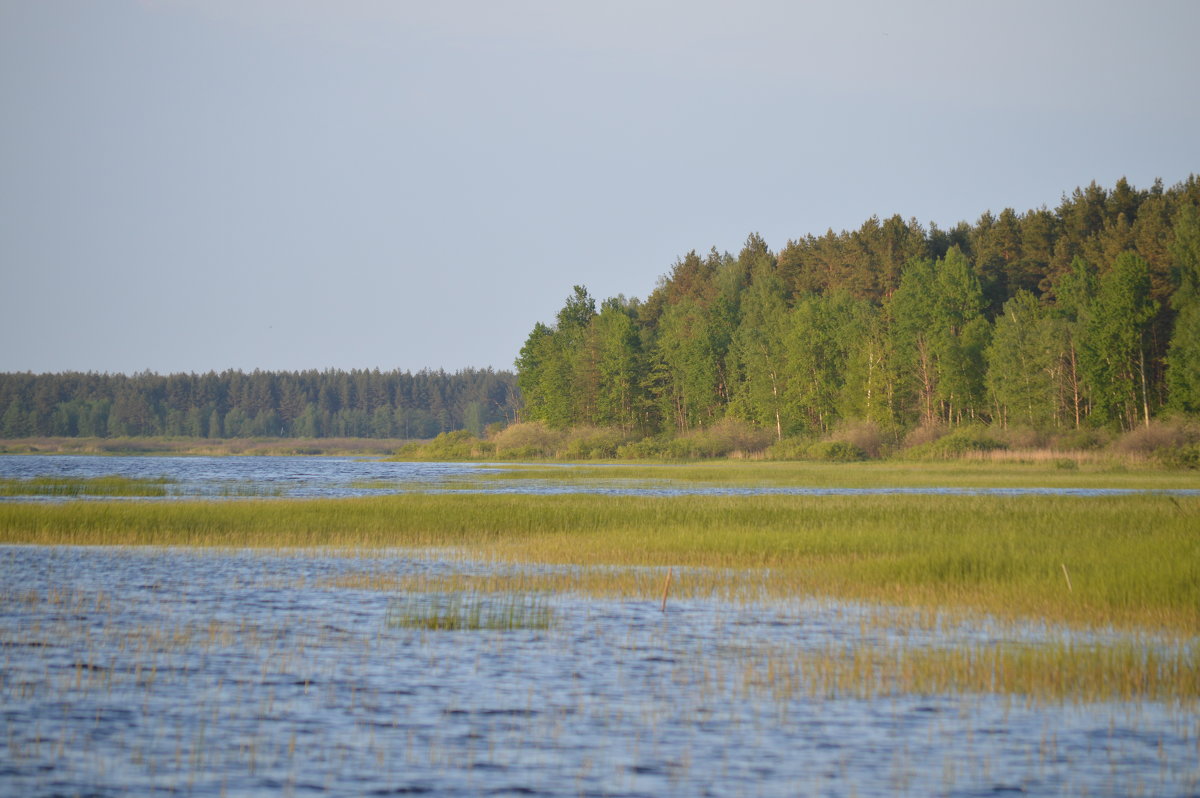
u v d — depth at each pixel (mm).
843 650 67125
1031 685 58219
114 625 74312
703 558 109188
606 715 53594
